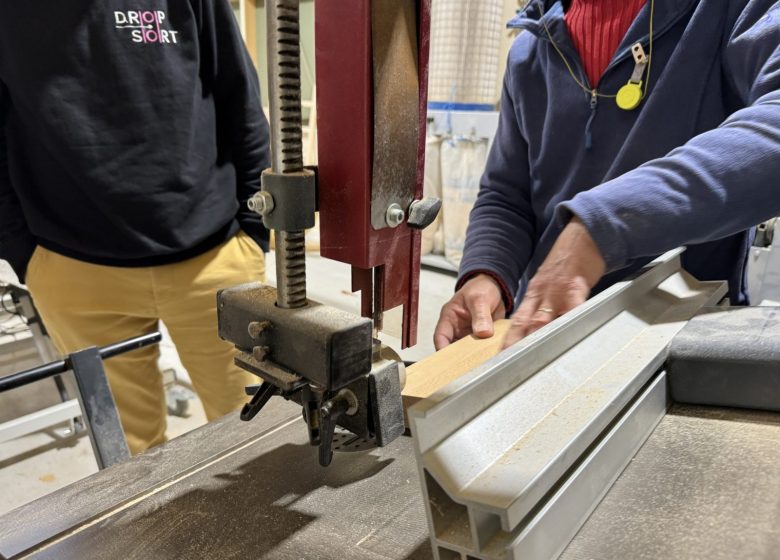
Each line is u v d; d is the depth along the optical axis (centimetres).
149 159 104
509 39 255
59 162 103
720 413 56
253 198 43
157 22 100
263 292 50
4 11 93
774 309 64
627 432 49
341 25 40
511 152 104
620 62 82
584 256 54
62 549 48
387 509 52
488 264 93
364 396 46
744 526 40
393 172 44
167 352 230
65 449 174
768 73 62
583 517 42
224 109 119
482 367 44
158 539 49
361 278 47
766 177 54
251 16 330
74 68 96
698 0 76
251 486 56
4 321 200
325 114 42
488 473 38
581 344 55
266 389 50
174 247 110
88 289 114
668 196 54
